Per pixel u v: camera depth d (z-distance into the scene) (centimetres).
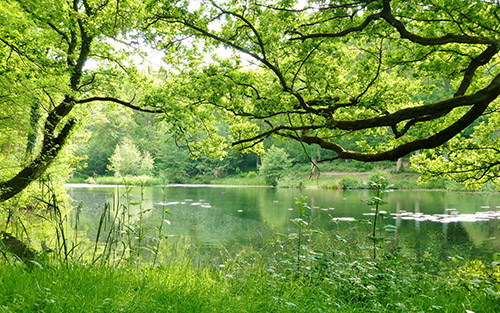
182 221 1270
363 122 493
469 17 459
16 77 597
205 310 244
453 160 796
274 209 1647
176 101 742
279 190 3009
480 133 792
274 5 525
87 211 1398
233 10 591
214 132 834
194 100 725
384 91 622
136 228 409
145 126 5462
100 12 770
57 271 270
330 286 362
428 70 595
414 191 2723
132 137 5275
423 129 678
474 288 371
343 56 678
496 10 446
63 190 1178
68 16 606
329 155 4453
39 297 212
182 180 4753
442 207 1717
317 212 1522
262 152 806
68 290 231
